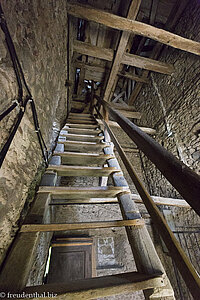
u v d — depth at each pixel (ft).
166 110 10.33
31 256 1.82
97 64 12.34
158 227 1.94
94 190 3.27
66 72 8.46
